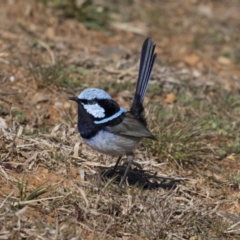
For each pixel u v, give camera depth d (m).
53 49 15.80
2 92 13.40
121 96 14.39
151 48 11.20
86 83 14.52
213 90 15.68
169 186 11.34
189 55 18.08
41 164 11.11
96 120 10.19
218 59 18.28
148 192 10.66
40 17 17.50
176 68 16.77
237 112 14.71
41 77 13.93
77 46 16.64
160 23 19.70
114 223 9.88
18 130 11.73
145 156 12.14
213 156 12.84
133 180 11.39
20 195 9.94
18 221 9.24
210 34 19.69
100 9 18.86
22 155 11.22
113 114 10.27
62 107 13.40
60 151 11.45
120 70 15.45
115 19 19.14
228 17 21.05
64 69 14.67
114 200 10.25
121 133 10.26
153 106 13.63
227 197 11.48
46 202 9.99
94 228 9.69
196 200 11.03
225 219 10.60
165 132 12.40
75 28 17.67
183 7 21.19
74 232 9.36
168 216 10.07
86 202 10.02
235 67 17.95
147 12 20.14
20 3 17.77
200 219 10.38
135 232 9.84
